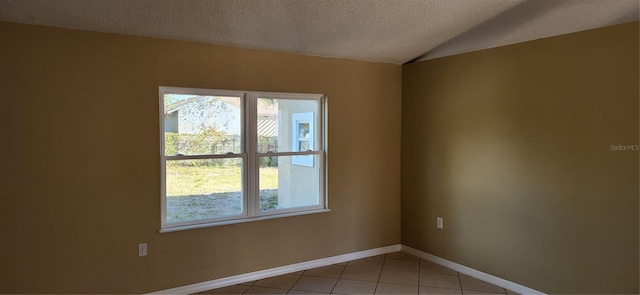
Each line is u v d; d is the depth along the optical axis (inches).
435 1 114.0
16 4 102.1
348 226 171.0
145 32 124.1
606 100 116.4
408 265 166.7
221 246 142.6
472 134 153.6
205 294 136.4
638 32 110.0
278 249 154.4
